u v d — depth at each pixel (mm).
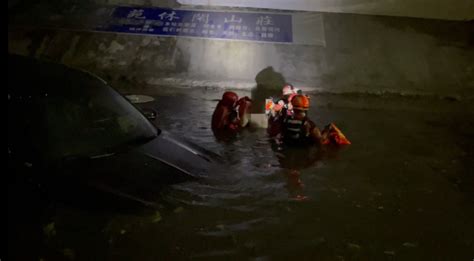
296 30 9102
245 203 3787
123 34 8766
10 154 3385
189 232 3234
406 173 4957
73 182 3383
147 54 8453
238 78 8156
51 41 8523
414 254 3334
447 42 9250
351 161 5191
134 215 3256
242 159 4965
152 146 4203
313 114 7082
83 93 4074
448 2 9656
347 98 7918
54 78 4043
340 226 3611
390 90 8188
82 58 8320
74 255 2836
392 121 7008
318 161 5105
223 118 5992
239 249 3129
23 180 3285
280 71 8297
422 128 6781
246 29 8984
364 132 6383
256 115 6148
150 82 8000
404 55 8867
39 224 3016
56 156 3543
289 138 5559
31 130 3551
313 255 3168
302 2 9555
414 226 3752
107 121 4066
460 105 7977
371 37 9156
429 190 4539
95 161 3668
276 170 4707
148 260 2889
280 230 3439
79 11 9250
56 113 3746
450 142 6230
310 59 8570
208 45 8633
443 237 3613
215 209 3602
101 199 3305
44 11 9188
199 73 8203
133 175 3670
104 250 2910
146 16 9172
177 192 3693
